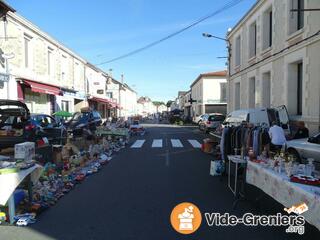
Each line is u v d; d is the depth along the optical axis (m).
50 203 6.71
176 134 27.17
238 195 7.14
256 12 20.08
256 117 13.73
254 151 7.74
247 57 22.06
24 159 6.97
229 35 27.08
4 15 15.77
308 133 12.05
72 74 29.06
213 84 48.66
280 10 16.16
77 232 5.28
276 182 5.40
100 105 42.81
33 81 19.05
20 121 12.22
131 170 10.58
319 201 4.12
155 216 6.01
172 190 7.89
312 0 12.89
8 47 16.28
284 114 13.95
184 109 79.56
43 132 13.17
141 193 7.62
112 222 5.71
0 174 5.64
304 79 13.61
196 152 15.13
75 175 9.11
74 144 12.41
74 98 29.81
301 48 13.88
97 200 7.08
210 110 48.66
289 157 6.15
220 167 9.43
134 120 28.81
